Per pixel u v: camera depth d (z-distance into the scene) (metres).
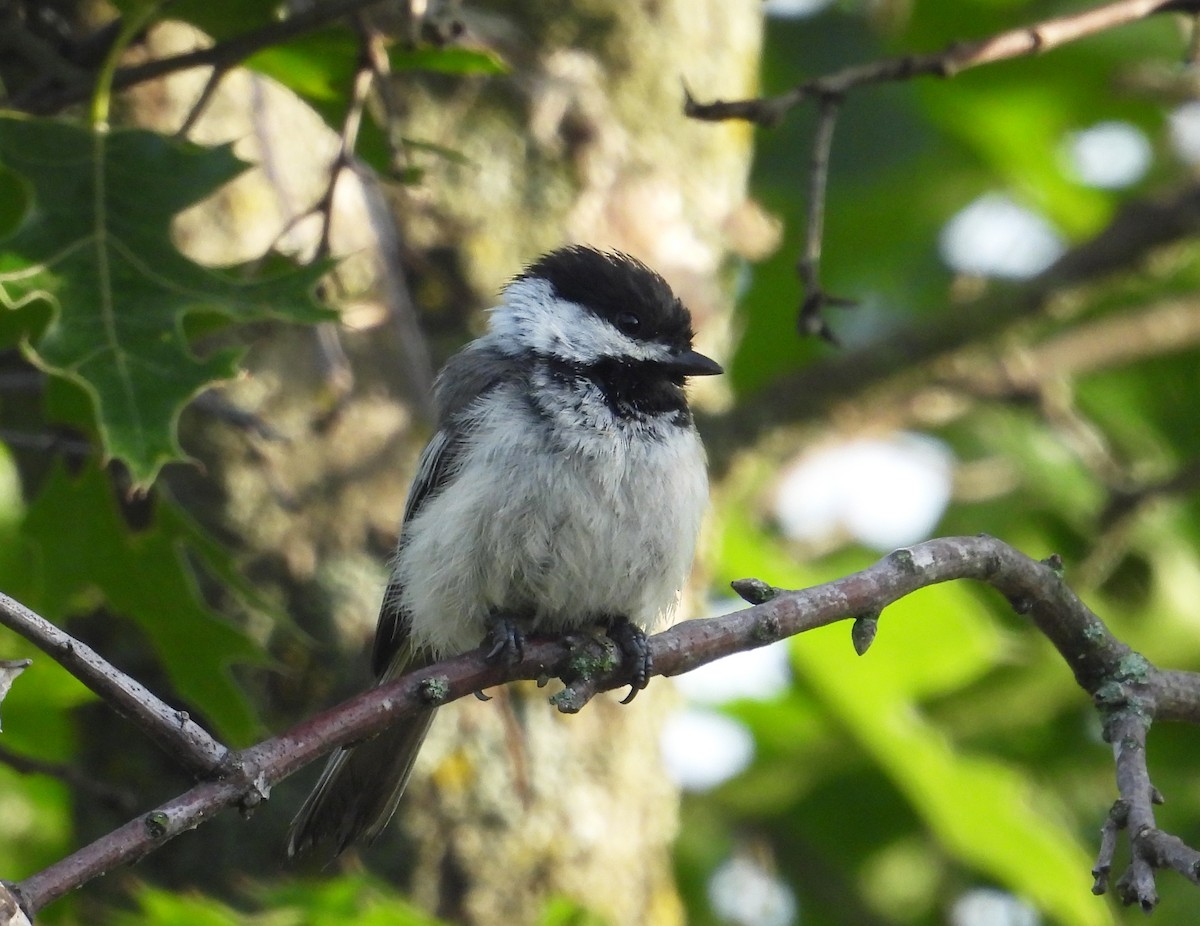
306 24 7.90
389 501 10.46
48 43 8.73
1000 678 13.98
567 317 8.94
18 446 9.82
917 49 14.94
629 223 11.41
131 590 8.40
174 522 8.39
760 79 16.47
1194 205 13.46
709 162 12.08
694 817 14.53
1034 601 6.74
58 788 10.80
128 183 6.81
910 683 12.57
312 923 8.09
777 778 14.34
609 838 10.73
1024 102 15.27
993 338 13.37
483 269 10.95
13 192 7.80
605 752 10.86
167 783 10.31
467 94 11.19
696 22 12.13
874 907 14.65
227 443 10.18
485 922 10.23
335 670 10.21
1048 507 14.45
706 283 11.69
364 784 8.33
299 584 10.23
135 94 9.99
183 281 6.61
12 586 9.48
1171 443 15.85
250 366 10.22
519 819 10.40
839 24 16.81
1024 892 12.27
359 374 10.48
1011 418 14.26
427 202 10.94
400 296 9.47
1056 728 14.48
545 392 8.63
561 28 11.51
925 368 13.27
